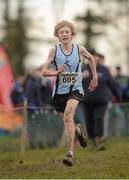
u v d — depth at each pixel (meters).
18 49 85.81
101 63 23.77
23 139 20.31
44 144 26.44
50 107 24.84
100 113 23.80
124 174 16.41
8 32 85.62
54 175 16.69
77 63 16.50
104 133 23.95
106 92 23.72
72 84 16.42
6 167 18.69
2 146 26.12
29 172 17.47
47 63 16.36
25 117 20.36
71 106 16.22
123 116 28.66
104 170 17.30
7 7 86.12
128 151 21.70
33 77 26.31
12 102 30.81
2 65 36.50
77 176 16.34
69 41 16.50
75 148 23.88
